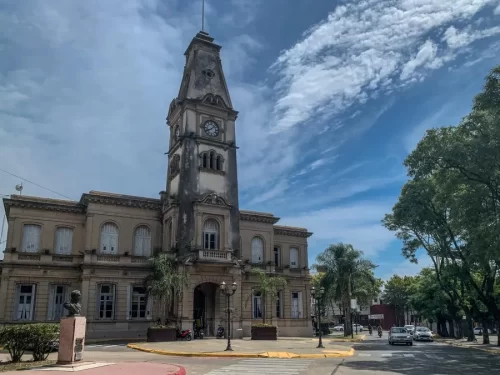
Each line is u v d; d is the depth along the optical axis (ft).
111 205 144.36
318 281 186.29
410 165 99.81
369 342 147.84
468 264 115.34
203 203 143.64
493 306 123.54
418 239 135.85
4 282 128.06
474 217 88.28
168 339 118.93
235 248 149.28
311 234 185.98
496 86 80.89
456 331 185.98
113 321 135.23
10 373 46.09
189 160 148.36
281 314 168.86
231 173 156.35
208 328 142.61
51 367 51.29
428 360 79.36
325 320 242.99
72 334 54.85
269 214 173.37
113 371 48.52
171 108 165.99
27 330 62.69
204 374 55.72
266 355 81.71
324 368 63.98
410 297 232.94
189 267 134.00
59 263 136.05
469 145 83.56
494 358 84.33
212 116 157.99
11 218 133.28
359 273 168.04
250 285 159.43
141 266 142.41
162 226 151.12
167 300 133.69
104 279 137.08
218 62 169.17
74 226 141.59
